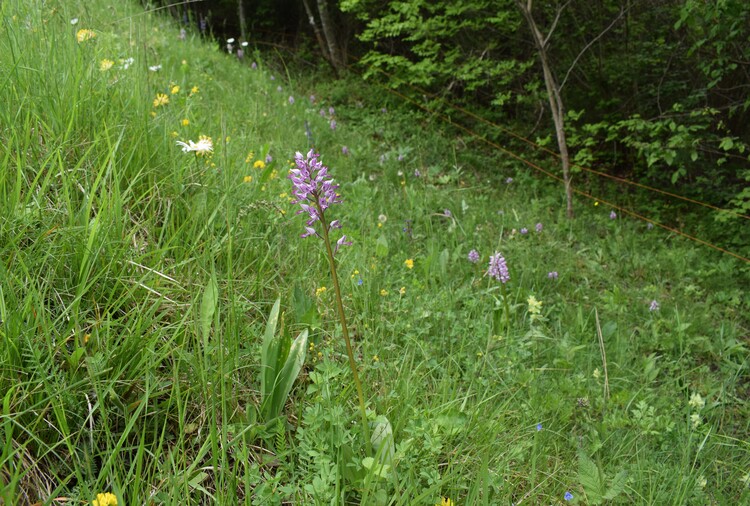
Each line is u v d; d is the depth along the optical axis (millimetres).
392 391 2209
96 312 1884
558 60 10133
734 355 4562
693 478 2535
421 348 2742
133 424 1688
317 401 2025
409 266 3637
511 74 9328
